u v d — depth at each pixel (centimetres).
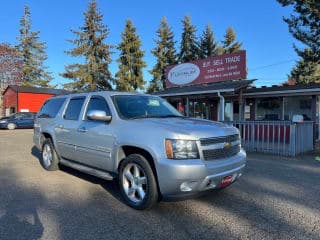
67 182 613
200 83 1723
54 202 488
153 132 437
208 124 482
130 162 463
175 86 1898
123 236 366
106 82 3931
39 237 362
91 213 440
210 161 426
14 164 813
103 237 363
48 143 716
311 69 3984
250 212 443
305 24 2158
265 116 1667
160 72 4212
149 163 441
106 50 3922
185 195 416
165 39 4309
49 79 5731
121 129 486
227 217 425
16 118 2592
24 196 518
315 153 1010
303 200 497
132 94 587
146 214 436
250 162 828
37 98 3950
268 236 366
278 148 978
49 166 714
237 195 523
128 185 474
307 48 2253
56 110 704
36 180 630
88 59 3862
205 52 4353
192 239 359
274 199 502
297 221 411
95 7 3934
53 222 407
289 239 359
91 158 555
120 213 440
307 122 1050
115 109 525
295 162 831
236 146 488
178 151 410
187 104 1728
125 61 4006
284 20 2238
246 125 1073
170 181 404
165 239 359
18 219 416
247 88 1598
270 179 633
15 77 4191
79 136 582
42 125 739
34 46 5597
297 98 1539
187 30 4297
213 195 522
